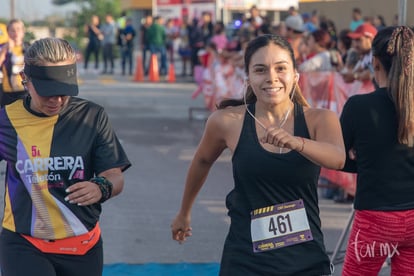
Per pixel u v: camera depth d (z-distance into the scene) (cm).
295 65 366
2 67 991
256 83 356
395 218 409
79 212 365
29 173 361
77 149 365
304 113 361
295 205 354
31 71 351
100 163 371
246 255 356
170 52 2844
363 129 412
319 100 912
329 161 338
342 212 826
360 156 416
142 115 1572
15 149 362
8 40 991
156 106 1727
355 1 1945
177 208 824
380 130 408
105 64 2725
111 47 2709
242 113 366
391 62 412
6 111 367
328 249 675
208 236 722
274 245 353
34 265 361
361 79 791
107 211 805
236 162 359
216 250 680
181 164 1070
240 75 1341
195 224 763
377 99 412
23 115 365
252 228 355
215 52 1507
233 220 363
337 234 733
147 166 1050
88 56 2792
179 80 2459
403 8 621
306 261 354
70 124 367
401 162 407
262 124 359
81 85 2216
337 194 888
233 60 1370
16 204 364
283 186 352
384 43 415
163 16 3278
